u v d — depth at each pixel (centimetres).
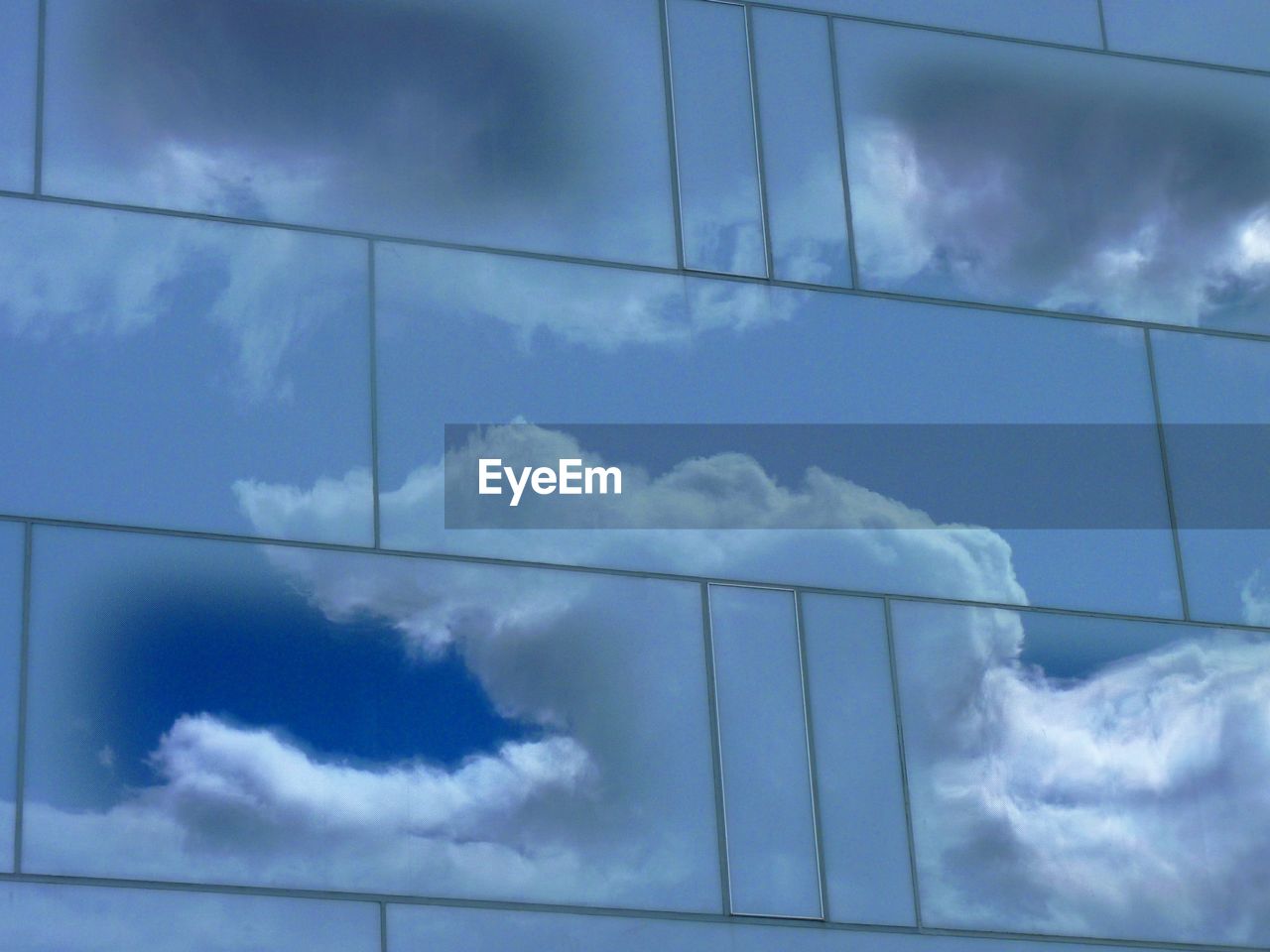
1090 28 2239
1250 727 1994
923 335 2058
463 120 2016
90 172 1914
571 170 2025
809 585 1936
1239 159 2223
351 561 1844
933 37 2181
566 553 1891
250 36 1991
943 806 1892
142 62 1958
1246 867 1942
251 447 1859
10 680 1741
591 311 1978
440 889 1761
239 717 1772
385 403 1900
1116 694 1975
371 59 2014
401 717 1805
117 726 1748
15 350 1841
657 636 1883
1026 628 1978
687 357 1986
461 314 1947
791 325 2023
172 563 1808
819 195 2081
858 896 1842
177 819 1731
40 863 1694
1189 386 2112
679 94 2081
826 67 2136
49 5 1953
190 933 1702
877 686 1917
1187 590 2033
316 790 1766
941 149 2138
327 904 1734
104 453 1828
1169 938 1903
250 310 1902
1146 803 1944
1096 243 2144
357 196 1962
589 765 1828
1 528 1783
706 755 1855
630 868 1805
